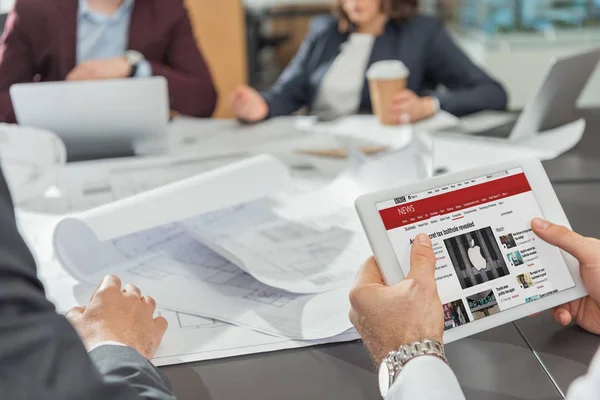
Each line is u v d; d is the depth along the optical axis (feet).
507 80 10.48
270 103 6.77
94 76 6.56
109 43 7.25
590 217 3.76
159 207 3.39
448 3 12.46
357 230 3.58
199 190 3.55
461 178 2.60
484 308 2.45
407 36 7.48
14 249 1.53
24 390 1.45
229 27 12.05
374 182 4.10
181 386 2.39
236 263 3.15
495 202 2.62
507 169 2.70
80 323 2.40
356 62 7.50
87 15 7.15
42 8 6.88
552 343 2.56
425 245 2.36
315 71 7.73
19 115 5.00
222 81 12.28
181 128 6.45
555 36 10.36
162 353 2.59
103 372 2.08
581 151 5.05
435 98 6.28
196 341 2.66
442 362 2.09
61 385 1.49
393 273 2.35
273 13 18.66
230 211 3.87
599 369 1.78
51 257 3.53
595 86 10.16
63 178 4.95
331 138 5.74
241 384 2.39
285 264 3.20
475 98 6.71
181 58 7.43
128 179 4.86
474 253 2.50
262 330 2.72
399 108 5.93
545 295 2.55
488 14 10.67
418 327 2.15
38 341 1.49
